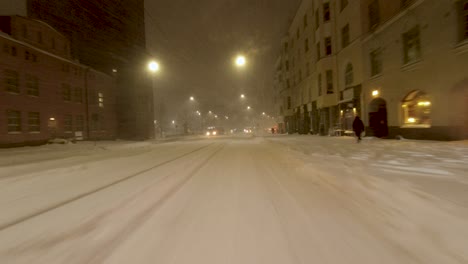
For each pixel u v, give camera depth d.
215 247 3.09
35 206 4.94
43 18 40.34
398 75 18.61
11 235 3.57
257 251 2.98
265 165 9.54
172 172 8.37
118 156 14.48
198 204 4.79
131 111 47.03
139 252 2.99
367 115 23.06
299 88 44.75
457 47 13.80
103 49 46.06
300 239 3.27
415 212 4.08
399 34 18.34
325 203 4.71
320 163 9.09
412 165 7.92
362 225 3.67
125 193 5.74
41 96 30.19
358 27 24.28
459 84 13.96
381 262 2.71
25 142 27.70
